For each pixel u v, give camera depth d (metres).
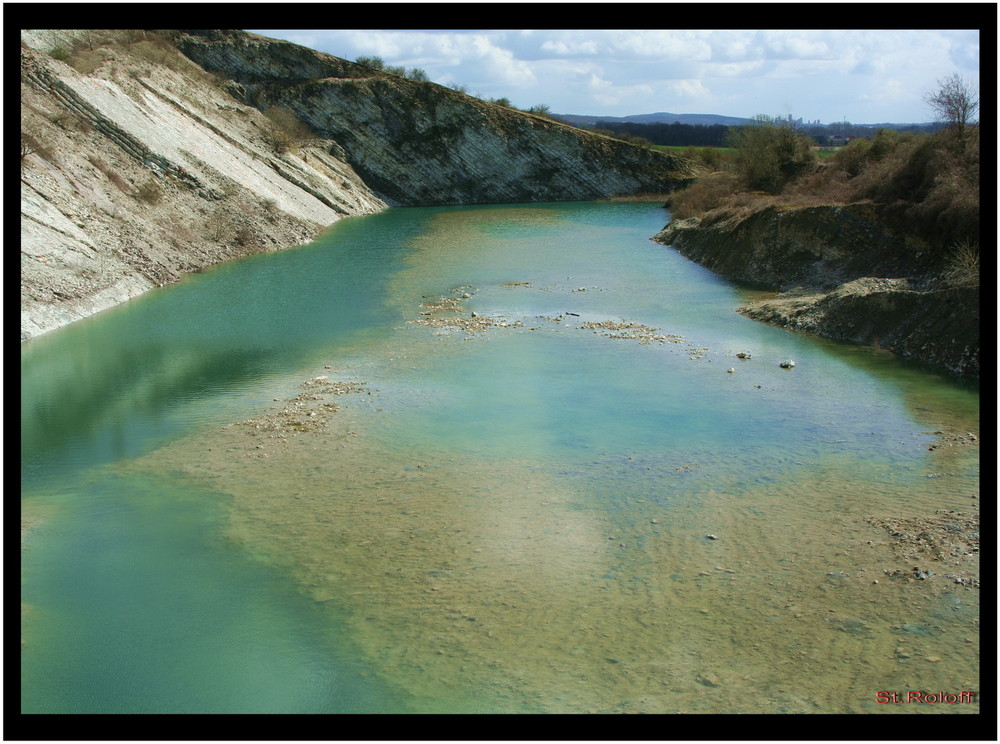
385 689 9.08
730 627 10.01
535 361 21.27
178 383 19.47
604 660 9.48
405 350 22.30
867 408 17.55
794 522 12.59
